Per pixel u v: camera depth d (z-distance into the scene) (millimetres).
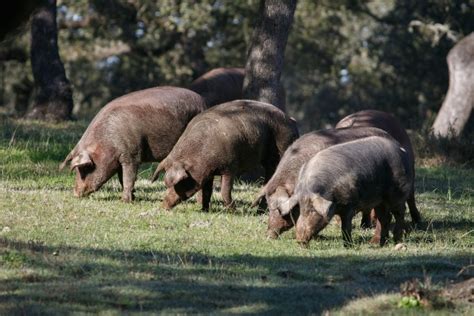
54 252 31438
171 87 44500
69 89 68750
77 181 43125
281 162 37688
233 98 63594
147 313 25281
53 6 68188
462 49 78062
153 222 38781
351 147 35500
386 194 36156
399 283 29641
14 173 49281
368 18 108688
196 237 36312
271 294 27672
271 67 53531
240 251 34062
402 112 106250
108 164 42656
